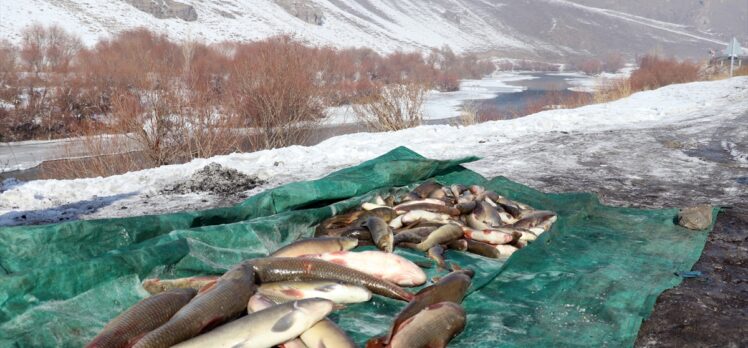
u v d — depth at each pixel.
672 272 6.10
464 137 16.48
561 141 15.52
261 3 198.12
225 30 156.50
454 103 61.56
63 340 4.46
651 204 9.29
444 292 4.69
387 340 4.02
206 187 11.20
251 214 7.16
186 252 5.56
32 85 39.94
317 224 6.88
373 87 26.12
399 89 25.11
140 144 21.34
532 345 4.51
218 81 32.66
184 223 6.48
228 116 23.62
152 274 5.23
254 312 3.97
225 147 22.12
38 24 100.81
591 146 14.70
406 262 5.33
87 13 131.12
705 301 5.48
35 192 11.28
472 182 9.03
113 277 4.98
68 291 4.75
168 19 150.00
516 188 8.66
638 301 5.34
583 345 4.56
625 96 35.62
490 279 5.47
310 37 178.25
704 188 10.40
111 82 40.12
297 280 4.83
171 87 21.86
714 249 6.95
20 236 5.57
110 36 119.75
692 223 7.45
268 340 3.76
